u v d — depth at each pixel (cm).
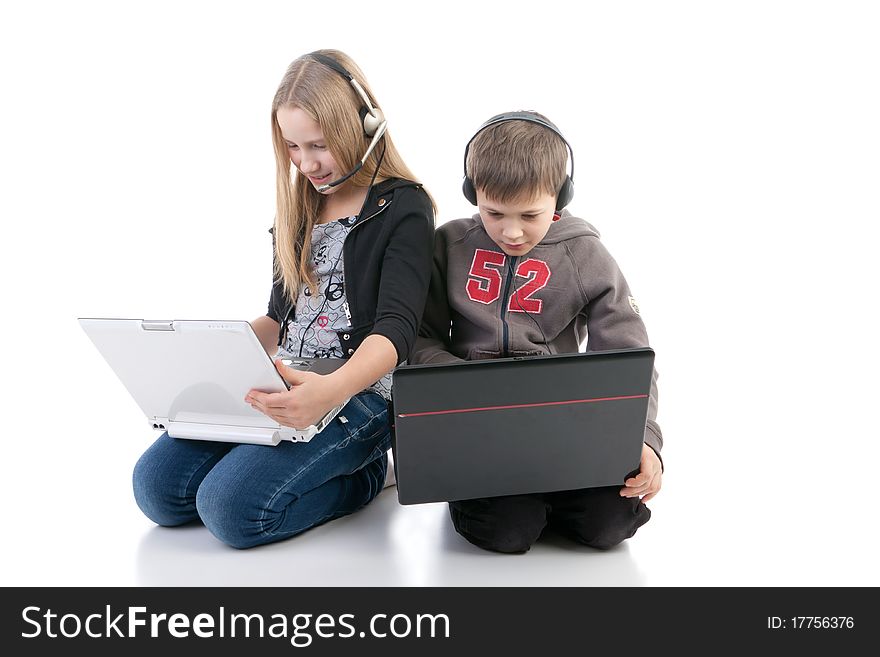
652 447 181
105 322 176
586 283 191
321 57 194
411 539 193
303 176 204
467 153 185
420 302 191
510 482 172
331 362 194
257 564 181
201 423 191
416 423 161
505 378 159
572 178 184
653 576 176
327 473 192
